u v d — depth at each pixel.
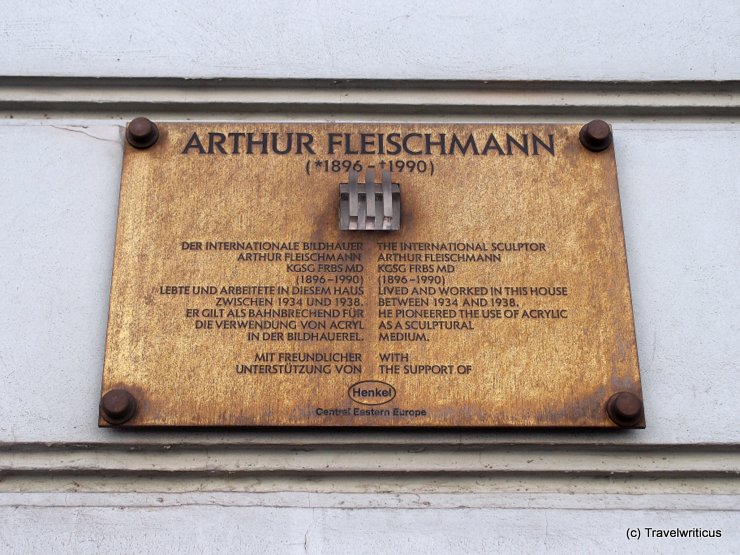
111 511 2.41
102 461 2.46
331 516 2.41
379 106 2.84
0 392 2.51
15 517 2.40
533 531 2.41
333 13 2.91
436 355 2.51
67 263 2.65
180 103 2.82
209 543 2.38
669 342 2.61
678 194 2.77
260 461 2.47
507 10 2.94
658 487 2.50
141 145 2.71
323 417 2.45
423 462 2.49
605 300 2.58
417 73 2.85
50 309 2.60
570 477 2.50
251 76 2.82
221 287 2.57
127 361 2.50
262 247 2.62
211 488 2.46
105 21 2.88
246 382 2.48
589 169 2.72
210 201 2.66
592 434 2.49
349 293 2.57
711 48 2.90
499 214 2.67
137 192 2.66
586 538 2.41
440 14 2.92
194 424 2.44
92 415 2.49
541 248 2.63
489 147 2.74
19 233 2.68
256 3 2.92
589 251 2.63
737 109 2.88
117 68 2.82
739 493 2.48
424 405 2.47
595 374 2.51
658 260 2.70
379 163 2.72
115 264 2.59
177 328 2.53
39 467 2.45
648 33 2.92
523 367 2.51
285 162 2.71
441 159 2.72
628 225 2.73
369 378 2.49
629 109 2.88
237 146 2.73
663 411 2.53
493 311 2.56
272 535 2.39
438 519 2.42
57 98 2.81
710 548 2.40
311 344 2.52
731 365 2.59
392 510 2.42
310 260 2.60
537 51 2.89
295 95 2.84
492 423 2.46
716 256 2.71
